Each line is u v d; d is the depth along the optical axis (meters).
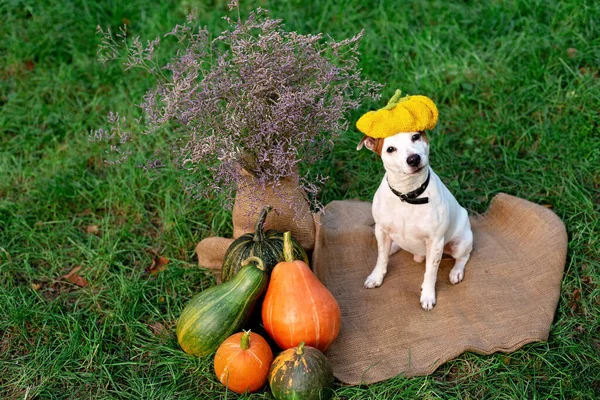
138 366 1.95
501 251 2.19
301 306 1.80
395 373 1.86
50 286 2.21
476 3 2.97
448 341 1.93
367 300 2.09
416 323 2.01
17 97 2.80
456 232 2.06
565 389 1.83
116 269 2.25
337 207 2.34
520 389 1.83
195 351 1.87
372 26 2.96
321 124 1.93
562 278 2.11
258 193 2.01
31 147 2.64
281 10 3.02
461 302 2.05
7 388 1.90
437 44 2.81
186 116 1.89
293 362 1.72
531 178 2.41
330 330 1.84
